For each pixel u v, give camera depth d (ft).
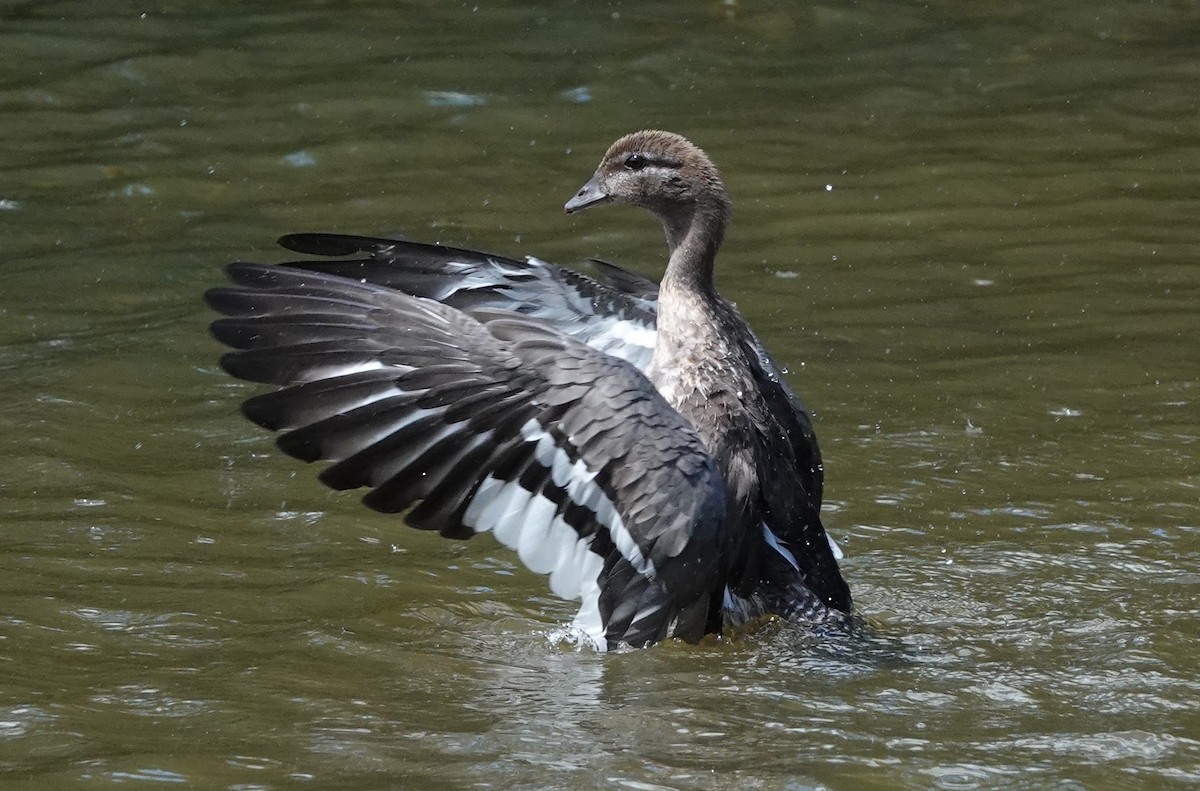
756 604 34.55
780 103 69.41
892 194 60.75
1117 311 51.19
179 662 30.96
